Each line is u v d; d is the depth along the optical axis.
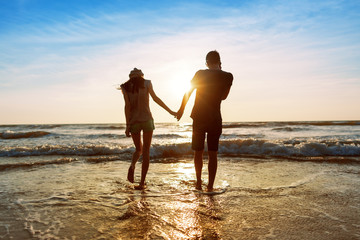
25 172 4.49
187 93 3.61
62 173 4.43
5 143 11.37
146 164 3.60
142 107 3.69
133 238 1.96
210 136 3.47
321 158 6.06
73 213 2.53
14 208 2.68
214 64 3.56
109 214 2.50
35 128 29.56
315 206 2.76
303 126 27.45
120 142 11.76
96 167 5.02
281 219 2.38
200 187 3.50
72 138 14.64
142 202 2.89
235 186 3.62
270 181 3.92
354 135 14.68
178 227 2.18
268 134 16.92
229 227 2.19
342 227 2.18
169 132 21.69
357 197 3.10
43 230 2.12
